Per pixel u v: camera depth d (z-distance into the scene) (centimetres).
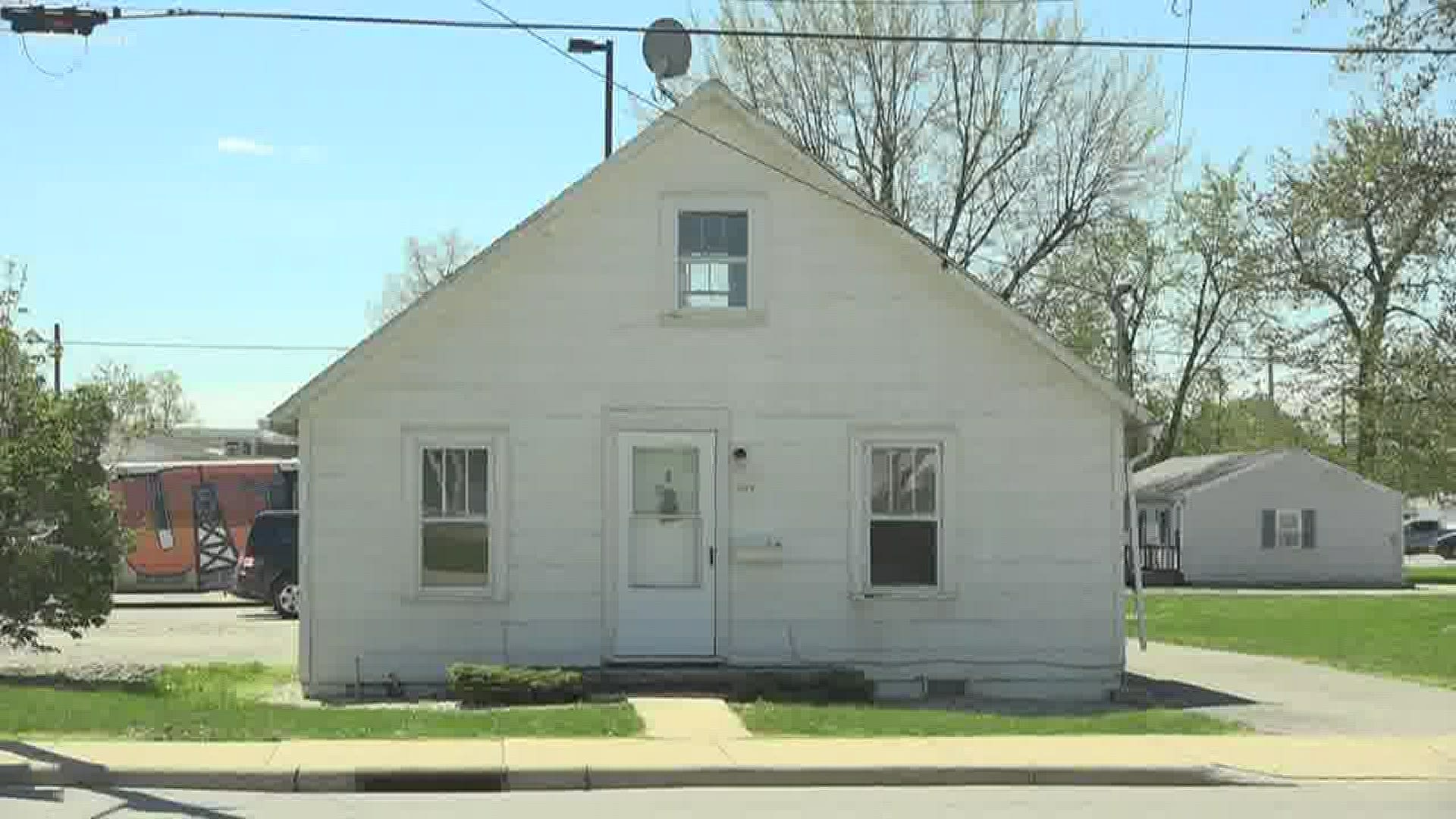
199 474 4297
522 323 2138
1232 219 6256
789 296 2153
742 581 2133
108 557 2089
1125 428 2236
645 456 2145
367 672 2109
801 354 2152
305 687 2098
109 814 1274
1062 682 2134
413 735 1638
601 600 2125
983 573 2144
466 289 2134
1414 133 3550
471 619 2120
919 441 2153
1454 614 3769
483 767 1448
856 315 2155
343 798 1381
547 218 2131
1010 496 2145
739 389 2147
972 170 4641
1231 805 1346
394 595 2117
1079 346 5703
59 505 2048
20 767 1431
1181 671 2530
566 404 2138
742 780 1455
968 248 4688
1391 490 6166
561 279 2144
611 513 2130
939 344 2156
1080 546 2145
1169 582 6041
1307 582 6034
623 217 2145
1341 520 6159
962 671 2134
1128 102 4716
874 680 2130
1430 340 4050
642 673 2025
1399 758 1565
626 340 2144
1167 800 1373
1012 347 2156
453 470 2138
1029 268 4747
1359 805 1340
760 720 1744
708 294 2159
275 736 1622
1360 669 2564
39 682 2050
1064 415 2153
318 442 2119
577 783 1442
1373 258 4378
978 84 4600
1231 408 7956
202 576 4262
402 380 2128
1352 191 4088
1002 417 2153
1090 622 2139
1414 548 8731
